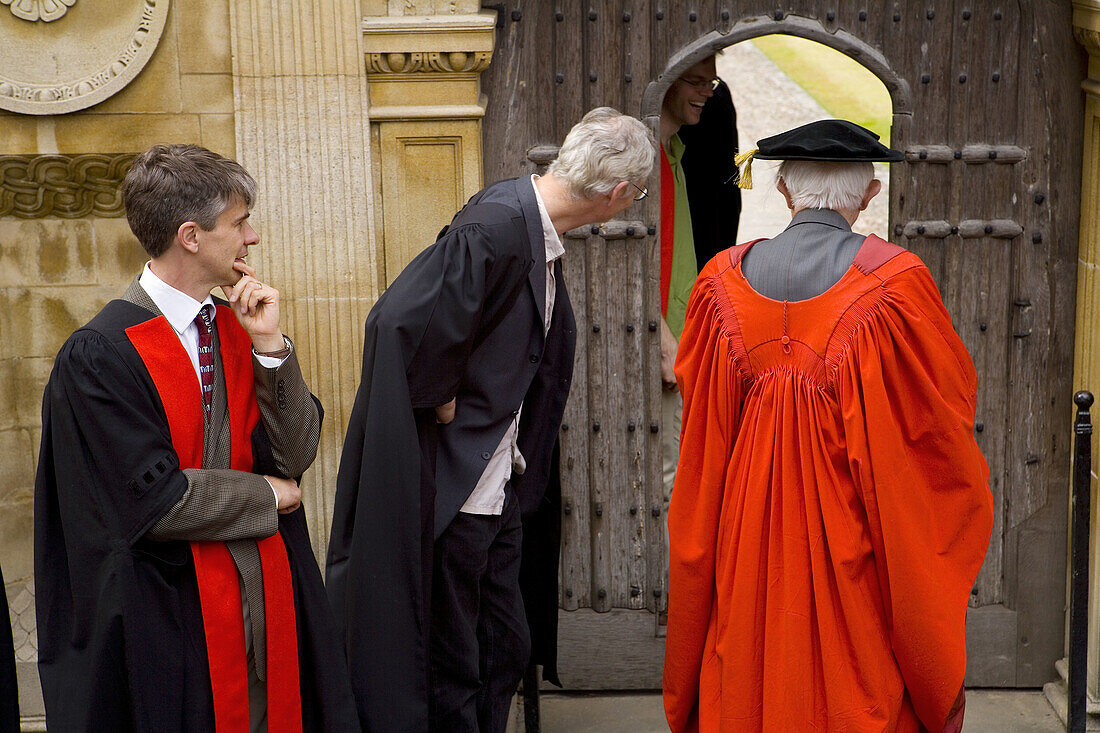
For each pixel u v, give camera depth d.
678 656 2.96
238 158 3.34
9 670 2.70
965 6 3.55
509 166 3.63
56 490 2.50
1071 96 3.60
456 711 3.04
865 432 2.62
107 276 3.54
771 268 2.72
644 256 3.75
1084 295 3.64
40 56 3.26
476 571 2.96
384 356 2.66
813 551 2.67
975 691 4.02
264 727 2.73
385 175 3.42
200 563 2.52
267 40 3.27
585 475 3.91
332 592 2.88
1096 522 3.67
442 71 3.31
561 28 3.56
